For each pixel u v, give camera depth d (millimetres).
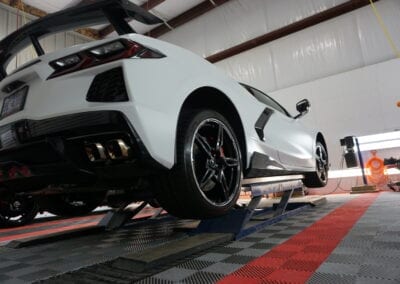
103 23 1424
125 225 2363
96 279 982
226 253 1261
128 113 1067
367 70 5867
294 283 880
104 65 1135
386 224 1751
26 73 1271
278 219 2076
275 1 7285
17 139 1228
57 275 1049
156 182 1306
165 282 939
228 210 1515
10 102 1328
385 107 5617
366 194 4543
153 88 1170
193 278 967
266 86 7188
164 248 1247
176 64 1345
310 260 1103
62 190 1514
